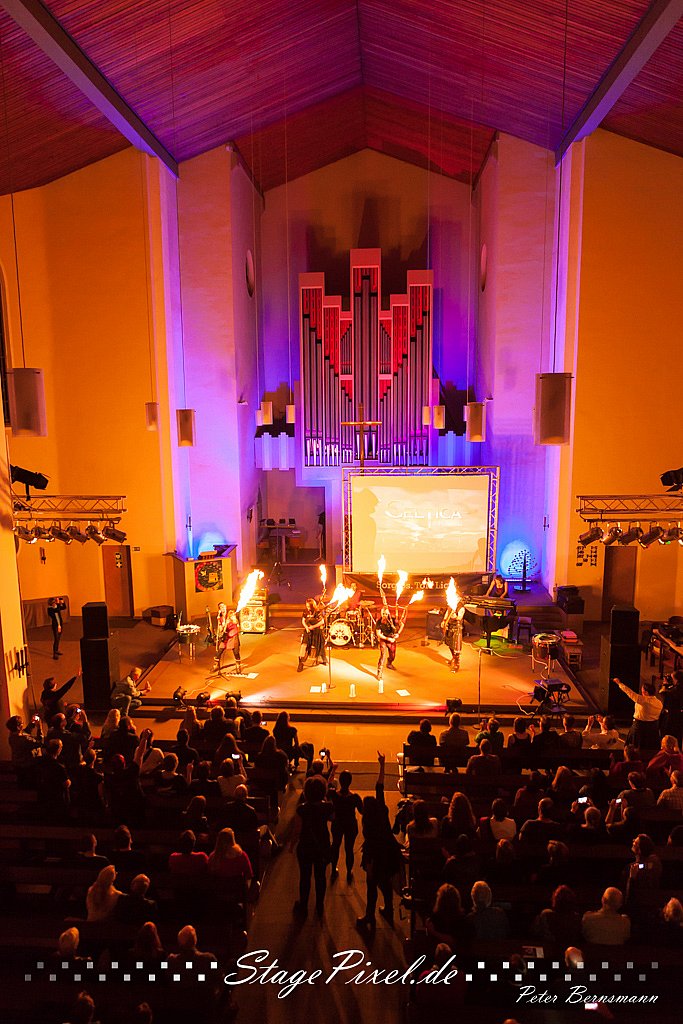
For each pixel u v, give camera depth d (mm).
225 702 10539
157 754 8922
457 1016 5219
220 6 11000
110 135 14586
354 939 7328
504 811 7266
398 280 20734
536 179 16859
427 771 9875
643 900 6207
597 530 13562
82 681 12711
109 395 16531
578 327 15859
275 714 12656
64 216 15984
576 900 6035
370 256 18203
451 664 14266
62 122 13039
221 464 17781
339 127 18359
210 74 13172
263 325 21016
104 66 11633
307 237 20719
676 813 7652
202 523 18016
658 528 12867
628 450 16219
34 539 12836
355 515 17547
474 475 17328
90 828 7512
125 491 16828
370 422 17812
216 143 16547
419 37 13172
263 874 8297
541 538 18141
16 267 15578
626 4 10055
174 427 17094
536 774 8227
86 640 12477
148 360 16422
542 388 9461
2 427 10602
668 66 11312
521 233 17094
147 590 17203
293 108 16125
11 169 14117
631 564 16688
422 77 14867
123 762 7910
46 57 10531
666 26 9875
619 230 15508
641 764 8656
